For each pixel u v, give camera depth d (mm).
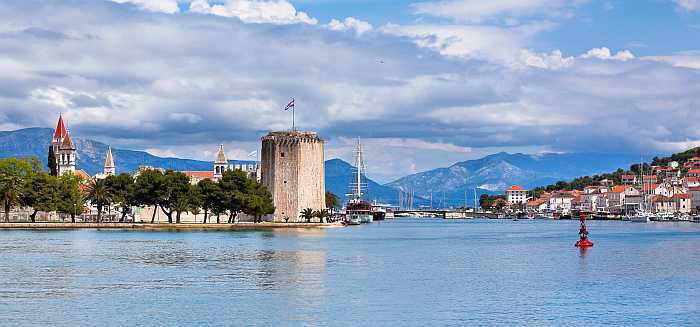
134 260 147375
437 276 126375
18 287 109125
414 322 86000
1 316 87625
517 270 136875
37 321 85125
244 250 173750
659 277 126438
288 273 127812
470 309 93938
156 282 115000
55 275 122875
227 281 116812
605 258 163750
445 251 183625
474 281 120000
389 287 111938
